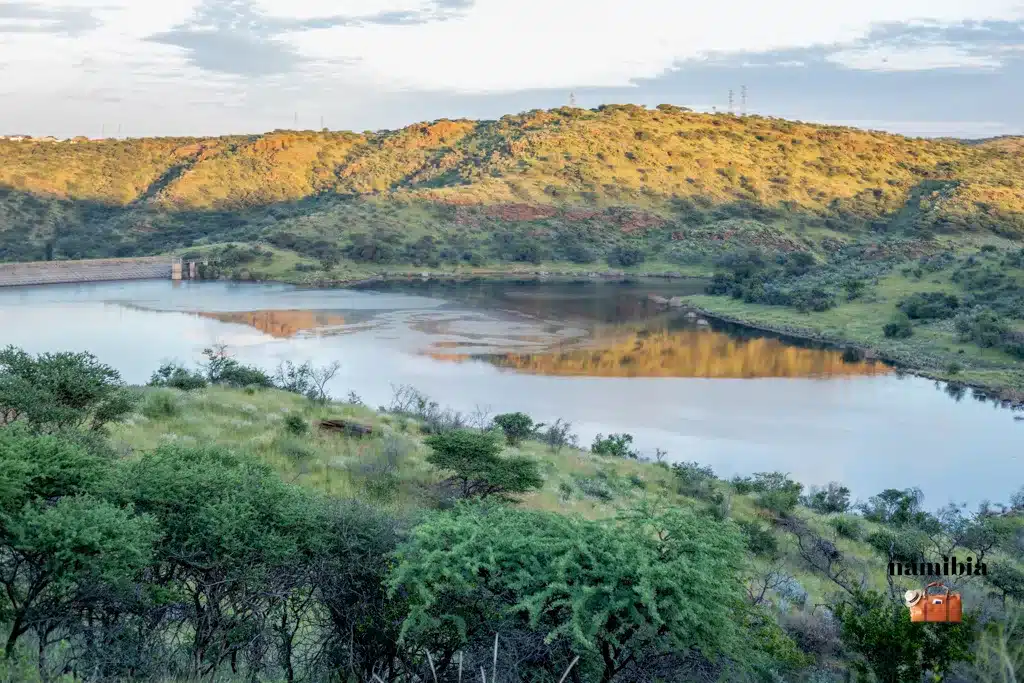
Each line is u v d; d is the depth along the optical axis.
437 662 9.19
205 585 9.38
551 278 168.50
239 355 74.00
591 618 8.30
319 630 10.05
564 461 33.53
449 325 96.75
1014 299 102.31
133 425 24.92
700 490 32.56
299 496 10.37
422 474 24.55
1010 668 8.47
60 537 8.50
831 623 13.58
